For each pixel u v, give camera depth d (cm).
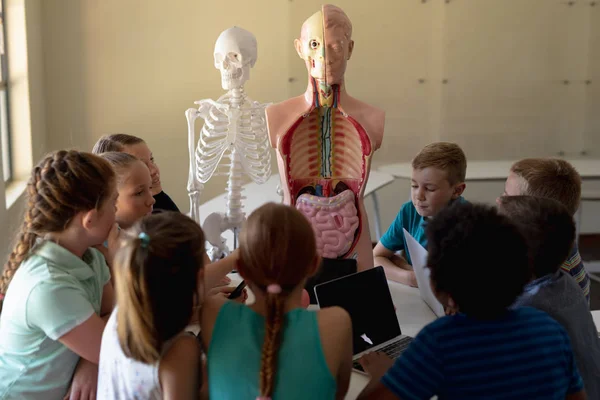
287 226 125
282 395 120
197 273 130
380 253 260
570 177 209
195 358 132
